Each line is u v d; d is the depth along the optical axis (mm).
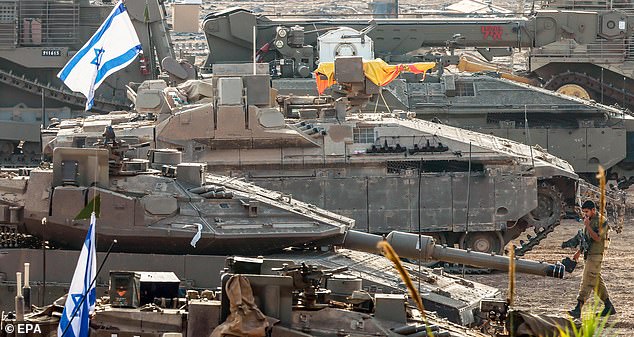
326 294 48656
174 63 112562
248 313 46531
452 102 121812
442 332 47969
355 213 90625
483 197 91938
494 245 93875
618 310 77438
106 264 66188
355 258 68125
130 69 133375
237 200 67312
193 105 90688
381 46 139250
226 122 88000
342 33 127875
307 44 135000
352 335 47156
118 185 66062
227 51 135375
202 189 67188
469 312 63156
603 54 145750
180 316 48000
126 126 89500
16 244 67062
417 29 139375
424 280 66062
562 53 146375
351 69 96812
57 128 95125
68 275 66312
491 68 152750
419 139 91312
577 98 123312
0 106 133500
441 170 92500
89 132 89438
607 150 120625
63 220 65125
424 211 91438
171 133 87938
